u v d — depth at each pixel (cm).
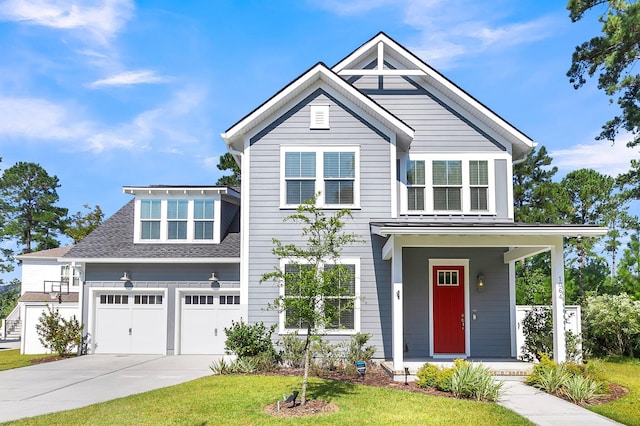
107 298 2017
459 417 924
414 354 1582
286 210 1561
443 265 1623
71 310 2086
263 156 1581
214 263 1991
